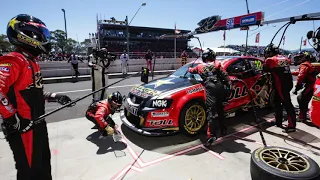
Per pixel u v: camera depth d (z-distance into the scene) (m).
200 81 3.60
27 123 1.57
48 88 8.57
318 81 2.06
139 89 3.65
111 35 44.09
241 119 4.30
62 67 12.25
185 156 2.85
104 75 4.60
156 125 3.11
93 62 4.55
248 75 4.05
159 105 3.09
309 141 3.24
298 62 3.99
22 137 1.58
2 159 2.79
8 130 1.55
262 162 1.96
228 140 3.34
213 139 3.02
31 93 1.59
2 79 1.37
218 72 3.11
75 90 8.05
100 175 2.43
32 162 1.64
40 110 1.69
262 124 4.01
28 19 1.57
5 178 2.39
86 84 9.62
